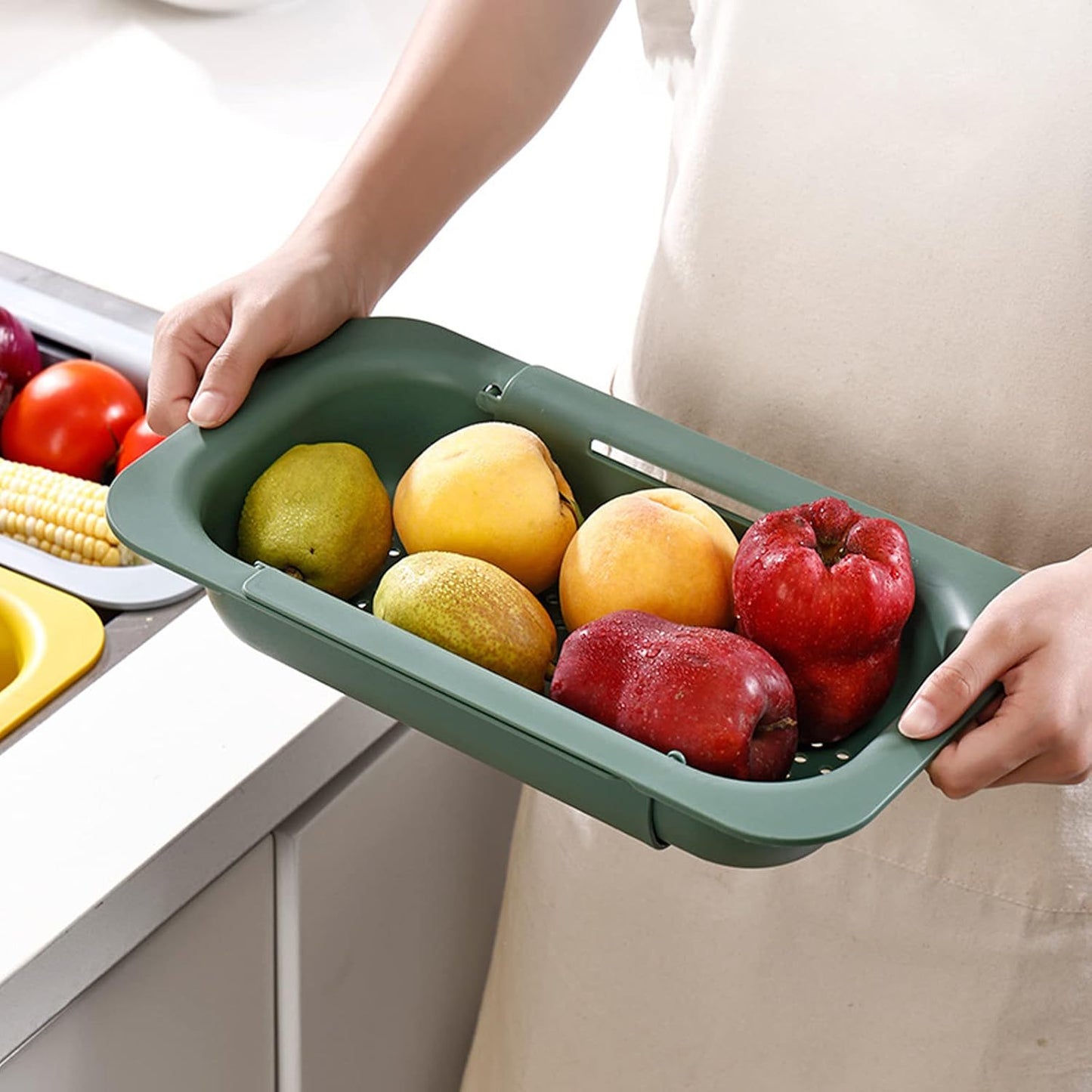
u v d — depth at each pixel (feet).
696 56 2.86
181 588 2.90
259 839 2.69
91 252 3.76
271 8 4.72
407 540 2.28
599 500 2.44
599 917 3.30
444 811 3.36
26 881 2.34
